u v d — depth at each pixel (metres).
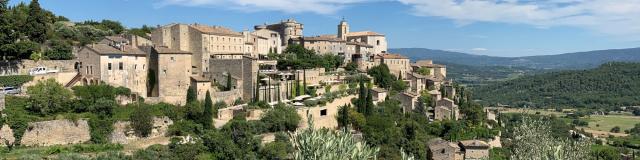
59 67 121.88
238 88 140.50
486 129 173.50
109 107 104.50
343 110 139.88
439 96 193.62
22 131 91.94
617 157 194.00
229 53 160.62
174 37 149.50
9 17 133.25
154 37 149.62
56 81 112.00
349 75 182.50
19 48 118.50
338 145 47.03
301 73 160.75
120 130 102.62
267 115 121.81
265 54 191.12
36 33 138.50
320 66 183.38
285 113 125.19
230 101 136.12
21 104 99.88
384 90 170.75
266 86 144.50
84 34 171.00
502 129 187.62
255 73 142.50
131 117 104.88
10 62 116.44
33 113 98.56
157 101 121.06
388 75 192.88
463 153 141.50
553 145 56.38
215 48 157.12
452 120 166.75
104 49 120.31
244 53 171.38
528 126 68.25
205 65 147.38
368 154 47.22
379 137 131.12
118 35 176.25
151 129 106.38
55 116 98.19
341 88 165.50
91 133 99.00
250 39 185.00
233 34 168.75
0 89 106.19
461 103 190.00
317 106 139.88
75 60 123.69
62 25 167.62
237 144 105.06
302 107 135.38
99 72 116.75
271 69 166.38
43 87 104.38
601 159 192.50
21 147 91.44
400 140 135.50
